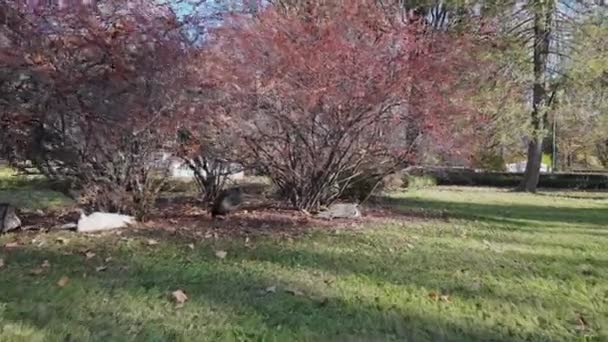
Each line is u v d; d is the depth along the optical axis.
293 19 6.59
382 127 7.11
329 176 7.57
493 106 12.27
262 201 8.26
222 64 6.31
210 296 3.57
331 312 3.32
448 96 7.13
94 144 6.06
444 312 3.38
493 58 12.30
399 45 6.70
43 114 5.70
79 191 6.43
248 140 7.00
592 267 4.75
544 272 4.51
